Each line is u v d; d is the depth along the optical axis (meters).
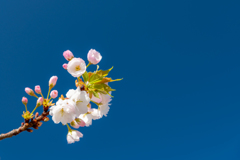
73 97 0.90
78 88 0.90
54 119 0.89
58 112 0.90
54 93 0.91
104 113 0.95
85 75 0.91
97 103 0.95
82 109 0.91
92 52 0.93
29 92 0.92
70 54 0.93
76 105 0.91
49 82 0.92
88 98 0.90
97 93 0.91
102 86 0.91
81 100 0.91
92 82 0.91
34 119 0.91
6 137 0.90
